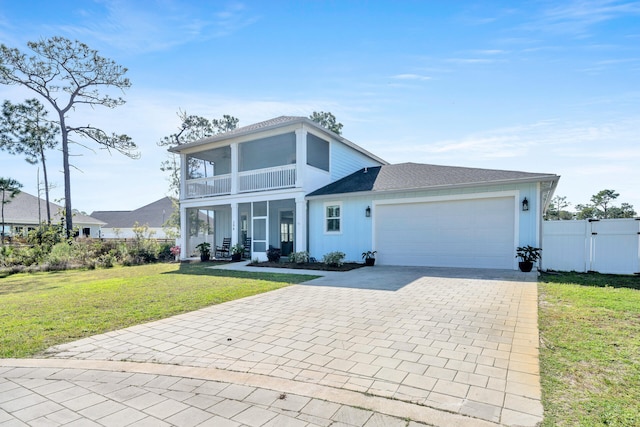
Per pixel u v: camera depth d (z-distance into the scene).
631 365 3.37
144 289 8.10
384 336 4.38
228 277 9.91
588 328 4.52
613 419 2.43
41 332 4.83
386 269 11.00
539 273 9.49
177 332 4.77
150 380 3.29
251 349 4.05
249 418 2.58
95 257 16.22
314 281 8.91
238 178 15.77
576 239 10.02
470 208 10.98
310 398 2.87
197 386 3.14
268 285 8.39
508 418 2.49
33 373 3.48
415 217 11.91
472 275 9.23
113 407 2.79
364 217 12.86
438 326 4.77
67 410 2.74
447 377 3.18
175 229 27.20
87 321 5.38
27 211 27.52
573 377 3.13
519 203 10.18
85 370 3.55
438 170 13.80
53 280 10.75
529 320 4.95
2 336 4.66
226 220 19.80
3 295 7.91
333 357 3.73
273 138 16.30
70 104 20.78
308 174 14.23
